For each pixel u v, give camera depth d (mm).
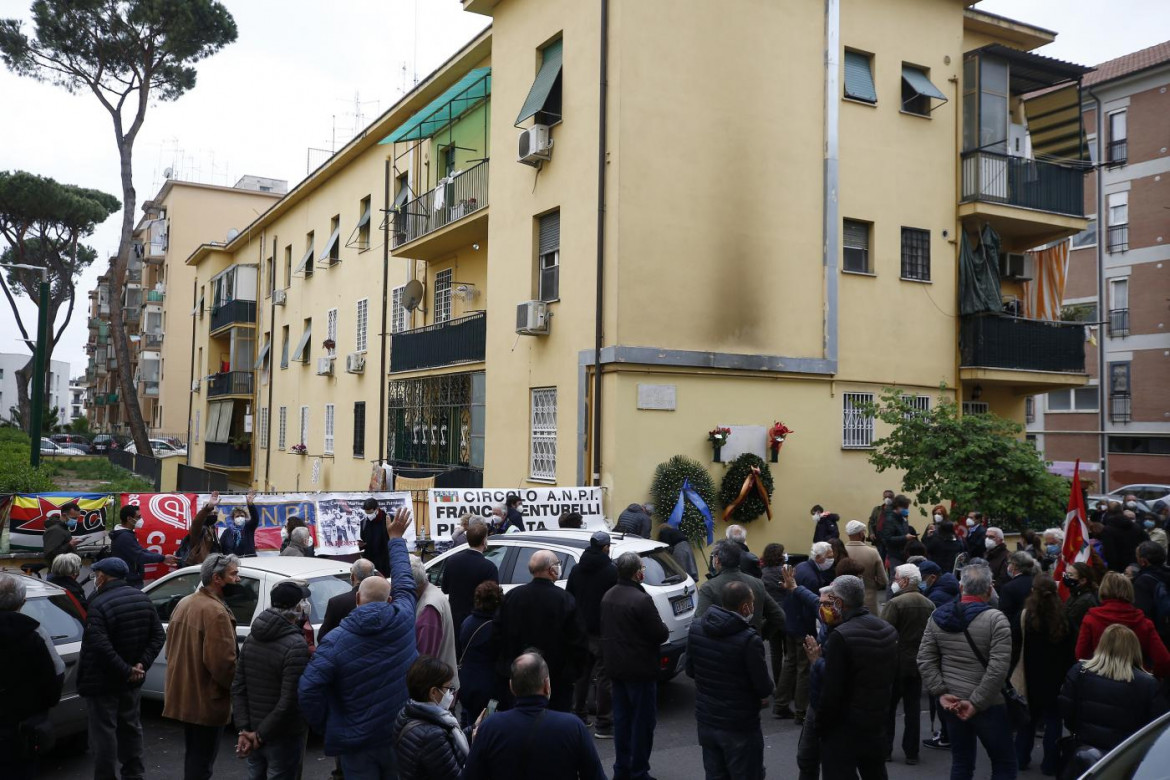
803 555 16297
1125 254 33281
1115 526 13219
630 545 10273
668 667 9578
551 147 17203
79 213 54594
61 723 8055
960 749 6633
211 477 31203
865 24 18203
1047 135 20891
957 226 19312
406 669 5969
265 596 8930
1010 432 16141
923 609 8000
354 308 29609
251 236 42875
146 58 35000
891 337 18281
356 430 28812
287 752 6230
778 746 8500
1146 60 33281
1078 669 6219
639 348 15320
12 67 33500
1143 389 32594
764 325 16672
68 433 81500
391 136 23688
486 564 8992
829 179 17453
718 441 15930
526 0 18281
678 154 15953
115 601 7047
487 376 19250
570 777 4402
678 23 16078
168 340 62062
